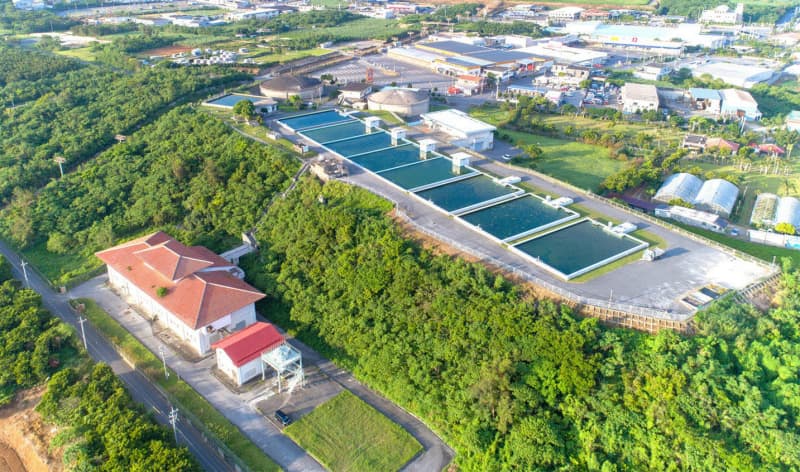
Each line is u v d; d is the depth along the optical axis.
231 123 172.75
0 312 111.00
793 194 160.88
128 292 124.62
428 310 100.62
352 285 110.44
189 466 78.56
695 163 183.25
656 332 88.94
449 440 87.25
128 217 145.62
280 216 132.62
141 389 98.19
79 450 81.06
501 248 110.06
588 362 84.44
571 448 80.00
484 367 88.50
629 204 150.75
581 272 101.50
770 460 73.44
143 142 173.00
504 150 180.62
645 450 76.75
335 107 198.75
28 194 153.88
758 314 93.00
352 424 90.75
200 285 111.19
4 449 90.38
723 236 136.25
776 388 81.56
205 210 140.75
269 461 84.25
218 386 98.62
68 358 104.69
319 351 106.38
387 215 123.00
